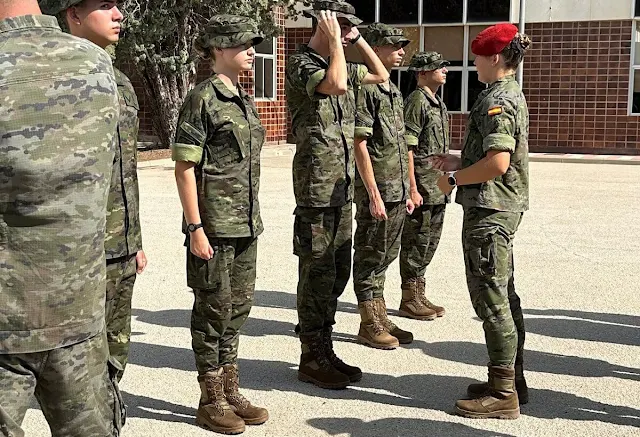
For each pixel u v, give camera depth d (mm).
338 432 4055
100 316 2545
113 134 2475
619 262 8195
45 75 2342
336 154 4570
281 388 4699
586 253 8625
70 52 2410
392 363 5164
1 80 2293
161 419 4219
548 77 20547
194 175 3932
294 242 4715
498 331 4160
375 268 5477
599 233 9789
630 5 19500
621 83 19938
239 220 4004
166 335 5734
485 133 4055
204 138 3904
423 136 6039
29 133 2297
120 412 2736
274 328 5938
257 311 6383
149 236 9391
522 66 20688
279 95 23188
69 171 2357
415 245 6121
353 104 4773
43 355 2428
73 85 2369
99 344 2578
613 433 4047
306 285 4680
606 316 6258
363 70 4762
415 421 4203
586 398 4555
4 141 2279
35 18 2412
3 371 2398
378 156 5406
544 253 8625
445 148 6203
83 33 3193
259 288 7105
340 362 4809
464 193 4184
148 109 21422
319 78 4234
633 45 19688
